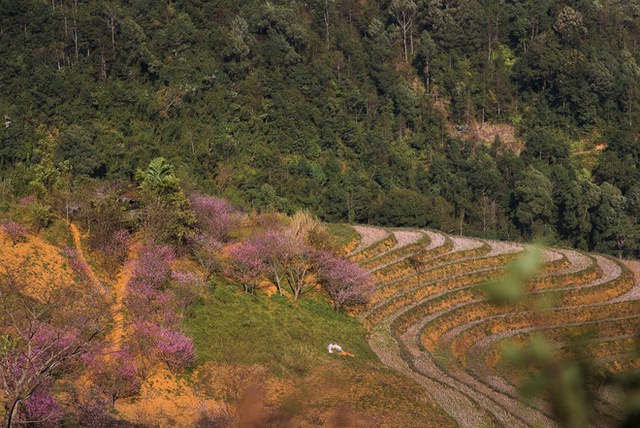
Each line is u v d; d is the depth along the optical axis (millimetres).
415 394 44188
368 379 46031
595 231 104438
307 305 57469
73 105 102188
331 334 53781
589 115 127250
